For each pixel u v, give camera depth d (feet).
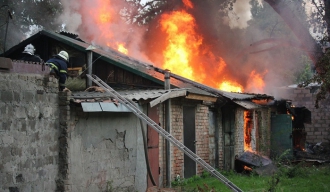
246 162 49.52
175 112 39.42
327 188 37.01
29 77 23.65
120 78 40.47
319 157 65.36
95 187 28.73
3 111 21.65
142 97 32.07
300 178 43.37
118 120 31.22
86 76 36.88
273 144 60.34
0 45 58.23
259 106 54.95
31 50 28.17
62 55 28.91
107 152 30.07
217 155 47.57
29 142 23.45
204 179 42.04
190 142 41.88
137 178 33.22
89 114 28.27
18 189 22.48
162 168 37.04
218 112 48.19
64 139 26.11
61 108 26.30
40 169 24.35
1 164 21.36
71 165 26.50
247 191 35.24
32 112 23.76
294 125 76.48
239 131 53.11
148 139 34.73
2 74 21.76
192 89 40.22
